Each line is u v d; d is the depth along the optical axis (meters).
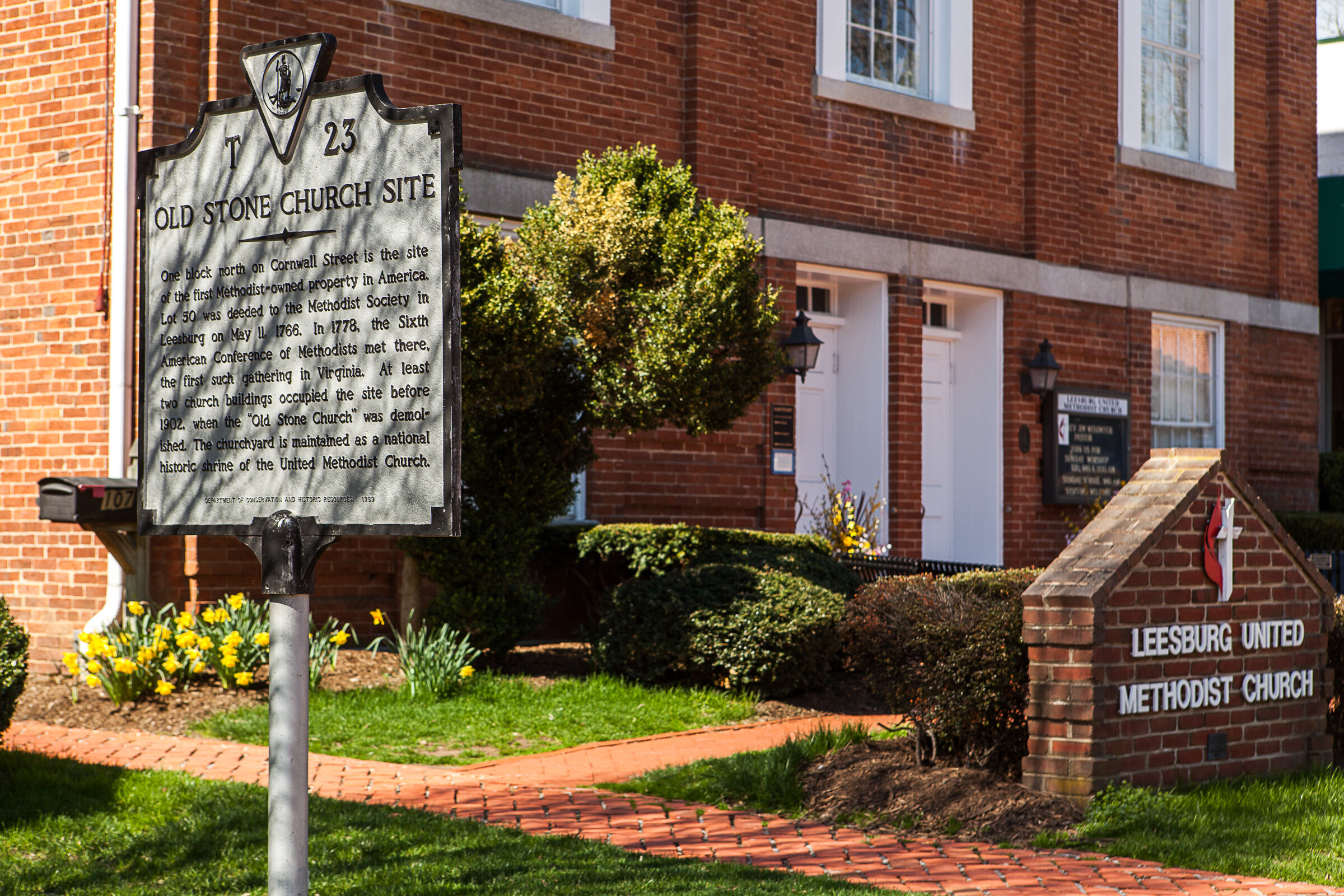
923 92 15.08
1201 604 7.55
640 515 12.54
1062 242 15.88
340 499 4.49
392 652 10.60
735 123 13.17
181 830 6.14
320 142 4.57
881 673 7.57
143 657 9.12
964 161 15.15
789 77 13.68
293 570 4.40
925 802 6.90
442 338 4.38
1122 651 7.12
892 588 7.71
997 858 6.16
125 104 10.09
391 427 4.44
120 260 10.13
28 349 10.57
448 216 4.38
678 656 9.99
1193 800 6.98
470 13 11.46
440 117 4.39
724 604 10.03
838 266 13.91
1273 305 18.41
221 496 4.67
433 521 4.36
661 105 12.83
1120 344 16.47
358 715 8.85
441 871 5.55
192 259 4.76
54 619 10.39
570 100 12.18
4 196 10.68
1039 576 7.25
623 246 10.23
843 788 7.18
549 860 5.75
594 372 10.35
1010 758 7.41
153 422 4.79
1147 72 17.28
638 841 6.29
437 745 8.40
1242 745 7.75
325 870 5.59
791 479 13.54
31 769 7.17
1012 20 15.65
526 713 9.12
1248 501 7.83
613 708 9.37
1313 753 8.13
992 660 7.19
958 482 15.54
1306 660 8.14
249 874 5.57
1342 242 19.59
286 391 4.59
